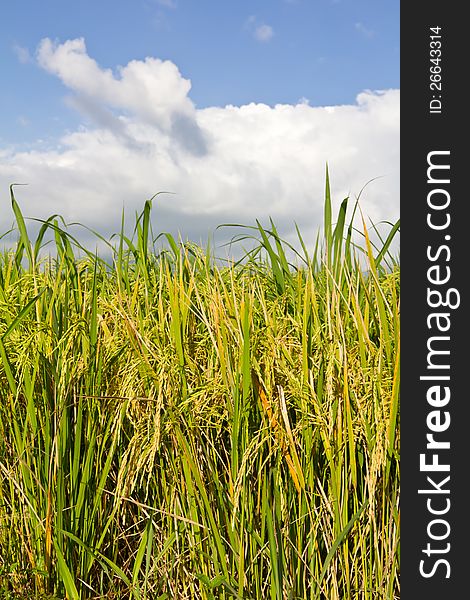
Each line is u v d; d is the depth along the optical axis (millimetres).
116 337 2523
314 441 2346
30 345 2451
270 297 3105
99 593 2447
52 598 2285
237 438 2191
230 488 2217
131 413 2354
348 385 2295
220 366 2312
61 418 2387
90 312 2672
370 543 2295
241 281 2945
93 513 2373
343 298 2604
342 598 2355
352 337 2674
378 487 2424
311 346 2461
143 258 3051
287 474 2346
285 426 2205
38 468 2432
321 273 3070
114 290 3004
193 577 2305
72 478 2365
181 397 2301
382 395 2293
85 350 2502
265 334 2365
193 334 2629
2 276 3055
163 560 2385
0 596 2357
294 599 2252
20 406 2574
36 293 2789
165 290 2959
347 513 2338
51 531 2371
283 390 2277
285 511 2305
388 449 2303
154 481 2400
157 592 2379
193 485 2285
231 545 2188
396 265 3143
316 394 2340
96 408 2471
